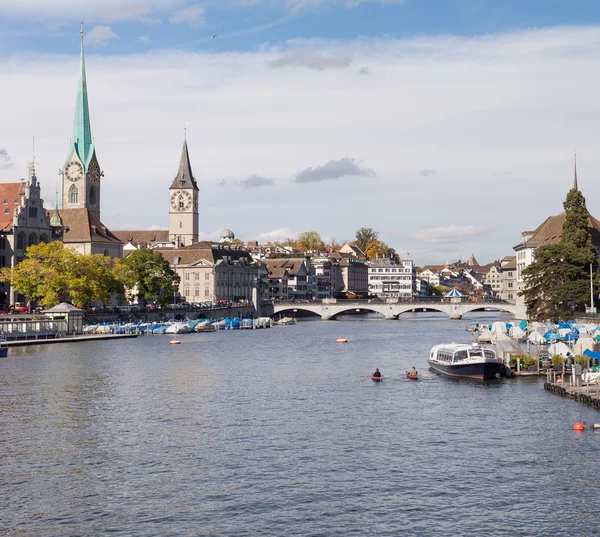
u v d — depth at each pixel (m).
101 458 64.50
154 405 87.19
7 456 65.19
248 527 49.81
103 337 184.00
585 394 87.75
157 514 52.03
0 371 115.94
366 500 54.34
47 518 51.47
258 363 130.12
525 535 48.62
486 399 90.69
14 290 199.62
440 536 48.47
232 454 65.50
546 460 63.62
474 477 59.22
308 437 71.38
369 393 95.81
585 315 165.38
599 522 50.62
